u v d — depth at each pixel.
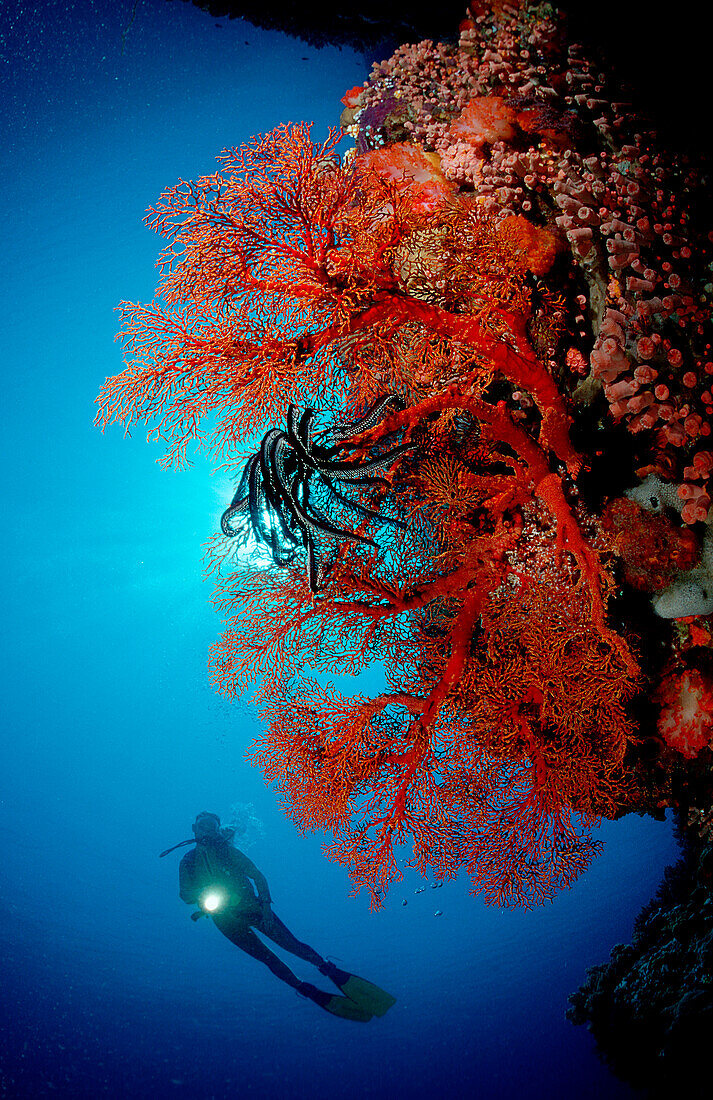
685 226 4.16
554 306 4.28
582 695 4.07
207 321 3.36
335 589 3.99
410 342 3.82
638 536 3.94
